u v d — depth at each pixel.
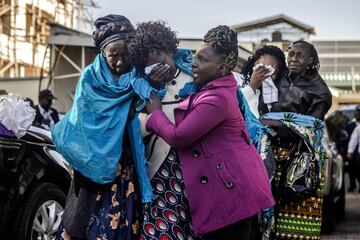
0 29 24.73
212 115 3.53
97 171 3.53
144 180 3.58
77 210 3.70
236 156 3.61
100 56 3.78
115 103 3.60
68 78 18.73
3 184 5.60
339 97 32.31
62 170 6.38
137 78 3.67
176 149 3.68
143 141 3.74
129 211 3.62
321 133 4.87
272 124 4.84
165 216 3.63
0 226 5.56
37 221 5.97
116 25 3.74
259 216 4.62
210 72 3.66
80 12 27.58
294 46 4.92
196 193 3.57
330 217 9.59
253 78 4.87
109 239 3.61
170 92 3.77
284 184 4.76
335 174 10.27
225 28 3.70
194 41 14.04
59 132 3.64
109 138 3.57
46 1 26.55
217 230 3.64
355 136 15.70
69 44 17.95
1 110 5.70
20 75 25.22
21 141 5.96
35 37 25.12
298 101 4.86
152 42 3.63
